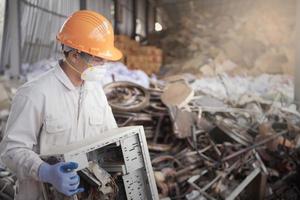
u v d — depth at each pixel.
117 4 9.55
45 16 5.51
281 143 3.39
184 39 9.52
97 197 1.23
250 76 7.13
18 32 4.74
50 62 5.21
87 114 1.52
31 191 1.40
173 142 3.73
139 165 1.42
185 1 11.61
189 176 3.08
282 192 3.11
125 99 4.12
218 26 9.20
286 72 7.01
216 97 5.02
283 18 7.90
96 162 1.36
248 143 3.45
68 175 1.15
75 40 1.40
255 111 4.29
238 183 2.99
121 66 6.31
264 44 7.91
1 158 1.33
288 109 4.35
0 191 2.32
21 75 4.78
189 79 6.64
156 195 1.47
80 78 1.48
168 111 3.86
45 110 1.35
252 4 8.83
